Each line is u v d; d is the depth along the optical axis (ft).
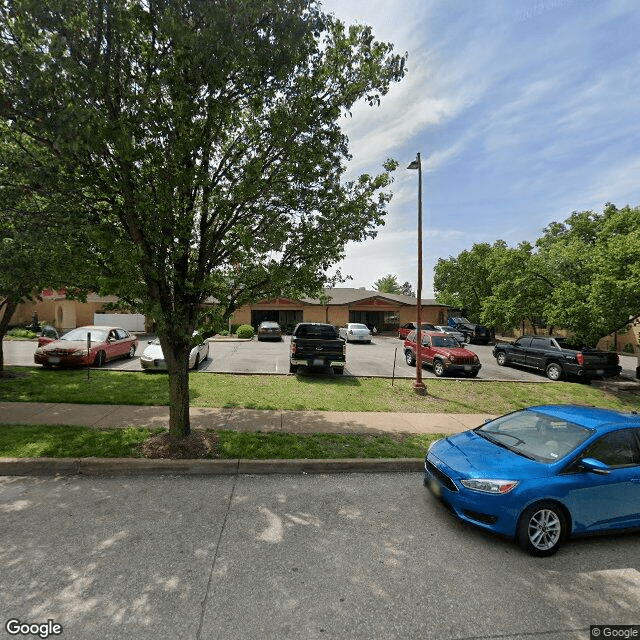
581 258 61.21
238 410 30.37
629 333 96.43
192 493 17.46
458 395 40.55
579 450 15.11
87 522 14.56
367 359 64.39
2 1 16.07
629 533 15.61
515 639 9.73
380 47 22.30
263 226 23.84
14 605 10.24
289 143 21.59
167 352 22.07
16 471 19.02
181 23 17.37
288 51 18.84
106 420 26.17
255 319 122.52
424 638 9.63
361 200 24.45
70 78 16.80
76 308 98.37
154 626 9.67
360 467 21.18
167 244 20.10
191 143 19.19
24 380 36.83
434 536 14.60
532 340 57.98
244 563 12.35
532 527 13.79
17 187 20.21
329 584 11.51
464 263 129.80
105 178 19.67
